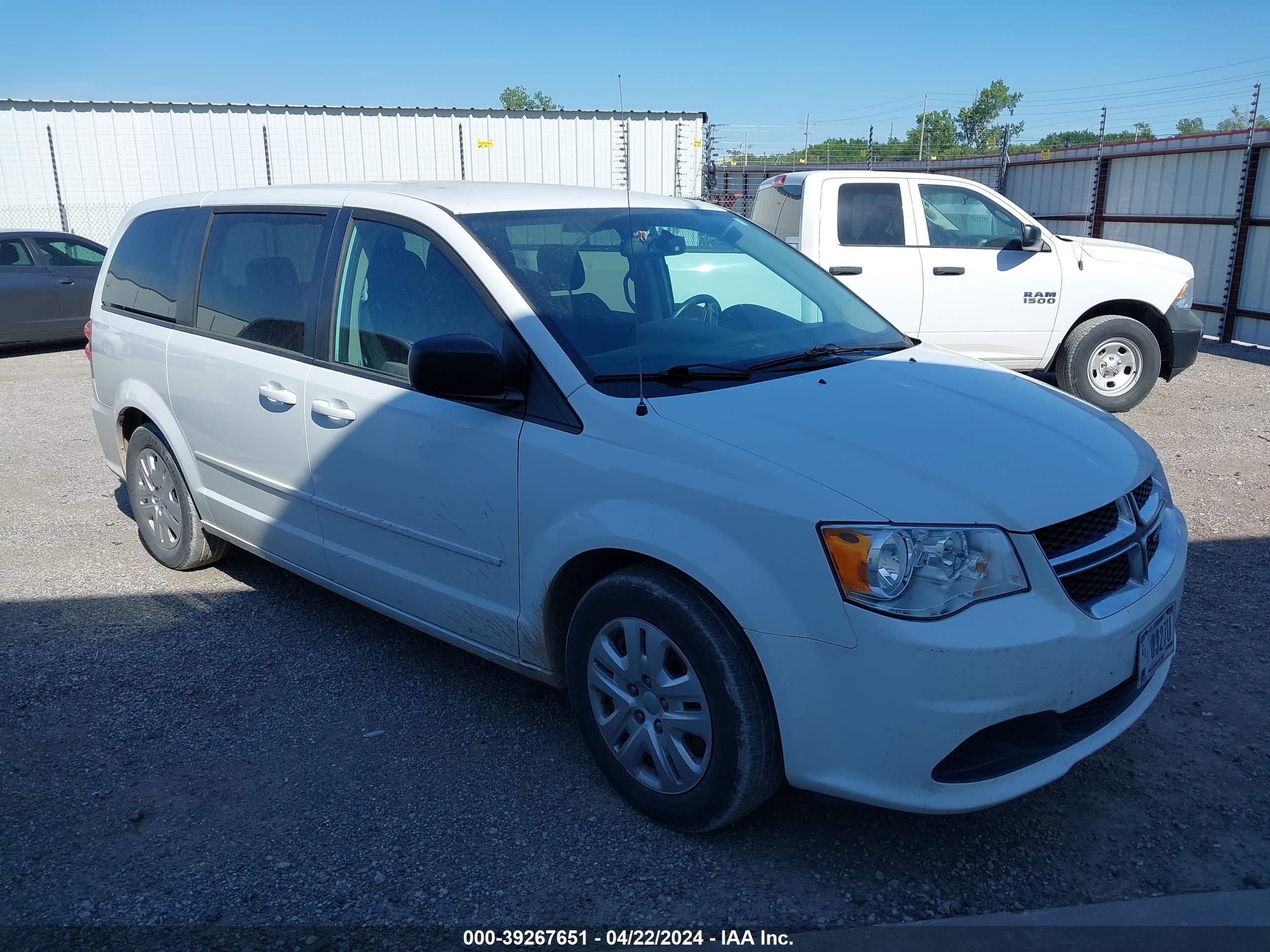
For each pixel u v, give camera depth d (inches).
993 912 99.0
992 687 91.9
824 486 96.0
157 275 180.2
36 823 114.0
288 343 148.7
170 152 677.3
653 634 106.3
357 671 150.8
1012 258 317.7
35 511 232.1
